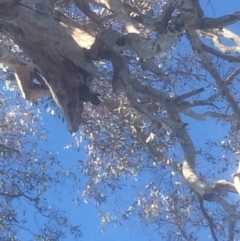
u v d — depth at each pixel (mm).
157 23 8750
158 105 12602
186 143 11250
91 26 13031
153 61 13078
